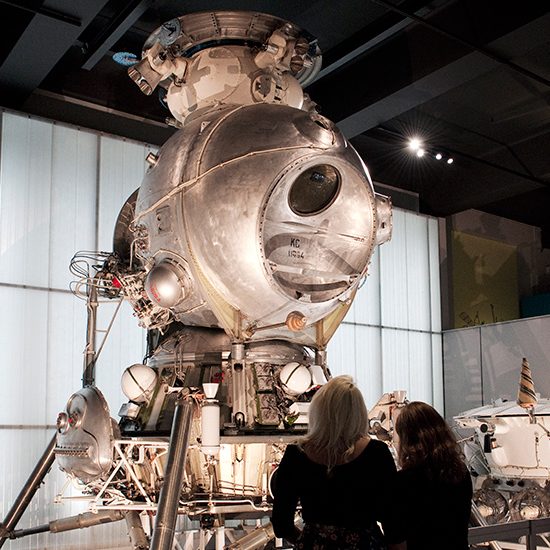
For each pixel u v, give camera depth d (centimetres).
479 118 1126
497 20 773
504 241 1434
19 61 750
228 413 453
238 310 454
